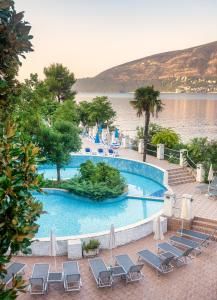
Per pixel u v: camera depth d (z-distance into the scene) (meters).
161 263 10.95
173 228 14.95
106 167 22.16
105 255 12.64
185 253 11.63
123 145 32.69
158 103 25.20
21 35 4.00
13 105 4.50
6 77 4.21
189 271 11.54
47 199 20.31
